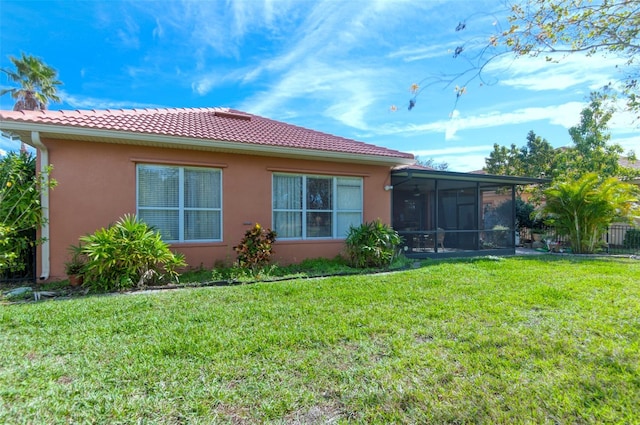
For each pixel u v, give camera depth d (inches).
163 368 122.5
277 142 349.1
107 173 297.1
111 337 151.6
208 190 339.3
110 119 301.7
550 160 772.6
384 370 122.3
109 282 257.6
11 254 260.2
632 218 500.4
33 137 263.1
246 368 123.3
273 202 370.0
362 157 383.9
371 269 349.1
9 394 105.2
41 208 275.9
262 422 94.8
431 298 218.2
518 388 110.7
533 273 305.4
